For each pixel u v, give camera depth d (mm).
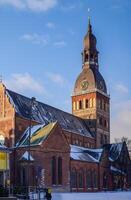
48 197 56688
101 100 135125
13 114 89625
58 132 90438
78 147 112688
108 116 139250
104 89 137250
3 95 92438
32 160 81375
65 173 91500
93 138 129000
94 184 107125
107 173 115375
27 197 57406
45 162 84688
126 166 135750
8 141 88562
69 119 121188
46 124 91875
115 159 130500
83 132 124125
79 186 99125
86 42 136500
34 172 81500
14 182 82312
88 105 132875
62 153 91000
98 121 132125
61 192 87875
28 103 100688
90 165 106125
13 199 46375
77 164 99500
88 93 133250
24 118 92625
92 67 135625
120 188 125500
